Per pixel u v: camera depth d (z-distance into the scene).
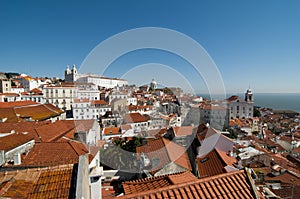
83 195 4.92
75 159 11.66
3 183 5.32
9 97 52.56
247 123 59.19
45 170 5.94
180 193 5.69
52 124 20.03
